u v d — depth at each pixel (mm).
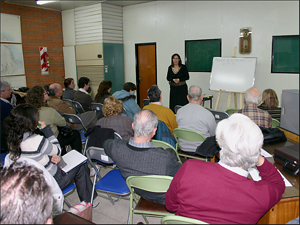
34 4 6070
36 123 1823
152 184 1574
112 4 6379
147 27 6344
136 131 1618
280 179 1227
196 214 1173
